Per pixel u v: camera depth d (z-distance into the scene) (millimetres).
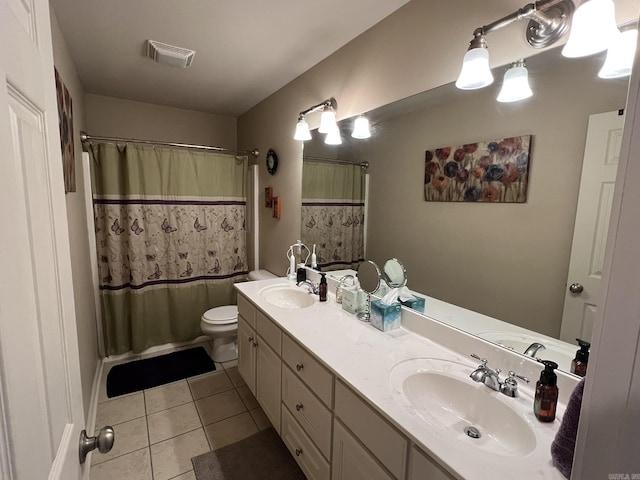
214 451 1777
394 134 1613
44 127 589
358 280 1822
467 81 1143
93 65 2230
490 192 1231
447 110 1362
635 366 407
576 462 490
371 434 1028
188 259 2906
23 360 446
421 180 1493
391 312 1500
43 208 567
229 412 2100
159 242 2787
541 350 1104
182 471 1646
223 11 1598
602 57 920
